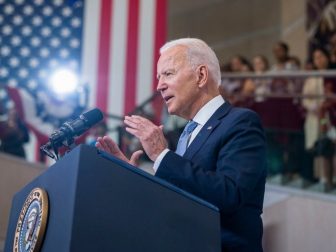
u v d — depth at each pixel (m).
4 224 6.58
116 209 1.79
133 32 10.59
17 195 2.29
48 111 9.02
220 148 2.52
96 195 1.76
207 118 2.69
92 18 11.07
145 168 7.25
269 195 6.21
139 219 1.84
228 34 13.66
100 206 1.76
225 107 2.71
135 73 10.36
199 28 13.93
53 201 1.85
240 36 13.52
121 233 1.78
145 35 10.51
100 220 1.75
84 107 9.18
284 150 7.72
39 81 11.13
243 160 2.40
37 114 8.98
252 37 13.37
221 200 2.26
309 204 5.73
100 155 1.82
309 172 7.59
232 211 2.33
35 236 1.84
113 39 10.64
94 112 2.49
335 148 7.48
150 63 10.37
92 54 10.74
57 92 9.27
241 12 13.62
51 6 11.49
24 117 8.88
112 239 1.75
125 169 1.86
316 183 7.52
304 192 5.98
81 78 10.69
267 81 8.84
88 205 1.73
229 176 2.34
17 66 11.23
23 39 11.37
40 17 11.45
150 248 1.83
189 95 2.70
